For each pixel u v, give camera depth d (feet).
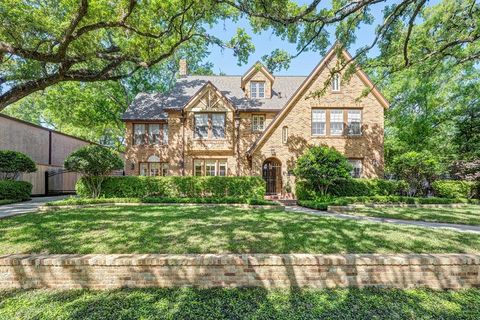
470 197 48.57
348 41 28.32
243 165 57.16
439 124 63.26
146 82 79.51
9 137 53.11
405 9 24.61
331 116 52.16
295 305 12.46
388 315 11.71
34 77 31.63
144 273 13.94
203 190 46.19
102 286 13.79
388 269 14.32
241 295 13.25
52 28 27.71
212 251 15.31
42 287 13.73
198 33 31.73
